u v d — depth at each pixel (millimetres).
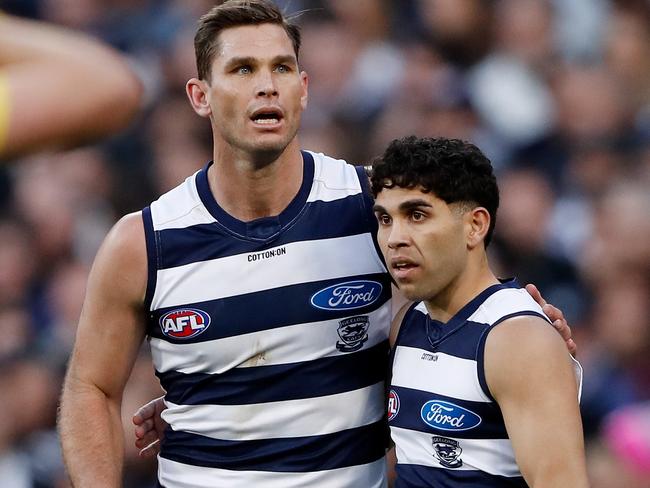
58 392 28516
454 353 12336
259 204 13023
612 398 25828
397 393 12859
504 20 36031
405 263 12250
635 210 29156
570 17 36188
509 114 33719
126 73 4609
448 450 12352
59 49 4520
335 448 13375
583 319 28094
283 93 12469
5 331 30422
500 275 30406
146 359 26125
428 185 12023
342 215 13266
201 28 12844
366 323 13328
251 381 13195
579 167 32750
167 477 13906
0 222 33438
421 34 36125
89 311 13469
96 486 13203
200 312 13086
